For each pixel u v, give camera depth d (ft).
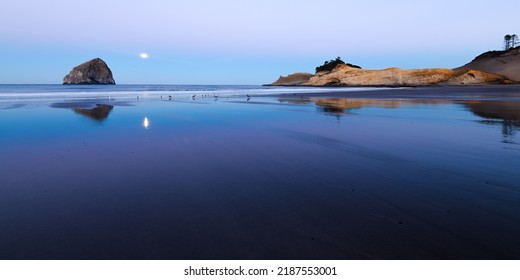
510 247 10.42
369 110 61.82
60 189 16.90
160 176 19.24
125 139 32.14
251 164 21.94
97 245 10.96
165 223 12.57
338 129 37.86
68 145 29.17
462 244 10.66
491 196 15.01
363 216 13.04
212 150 26.71
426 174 18.85
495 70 412.57
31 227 12.30
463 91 149.59
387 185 16.97
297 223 12.47
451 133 33.58
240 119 48.83
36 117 50.93
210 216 13.24
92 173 20.01
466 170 19.49
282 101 92.94
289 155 24.58
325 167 20.86
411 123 42.22
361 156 23.91
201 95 134.92
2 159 23.85
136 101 92.79
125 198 15.47
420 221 12.44
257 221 12.70
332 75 404.77
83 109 65.21
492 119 44.57
